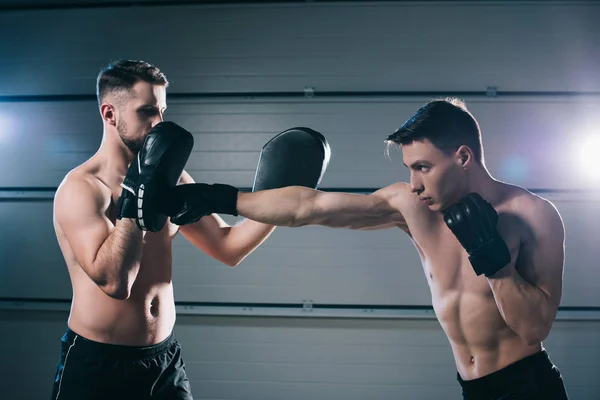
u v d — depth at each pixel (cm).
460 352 170
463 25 391
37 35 411
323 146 202
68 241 192
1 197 409
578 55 387
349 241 394
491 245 144
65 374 194
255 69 400
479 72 390
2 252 409
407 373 392
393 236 392
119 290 181
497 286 148
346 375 395
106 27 408
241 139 401
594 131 385
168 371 207
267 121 399
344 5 395
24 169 409
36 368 407
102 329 193
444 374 390
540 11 389
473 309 162
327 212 164
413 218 167
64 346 199
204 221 226
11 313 409
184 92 404
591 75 387
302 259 395
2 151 411
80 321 196
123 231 177
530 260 161
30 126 410
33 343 408
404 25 392
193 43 404
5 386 408
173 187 165
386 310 391
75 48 409
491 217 146
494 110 390
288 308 396
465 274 163
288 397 397
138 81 196
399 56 393
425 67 392
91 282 195
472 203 146
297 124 398
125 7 407
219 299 399
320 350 396
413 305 391
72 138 408
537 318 150
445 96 392
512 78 389
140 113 196
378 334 393
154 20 405
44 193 408
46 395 405
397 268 392
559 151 388
